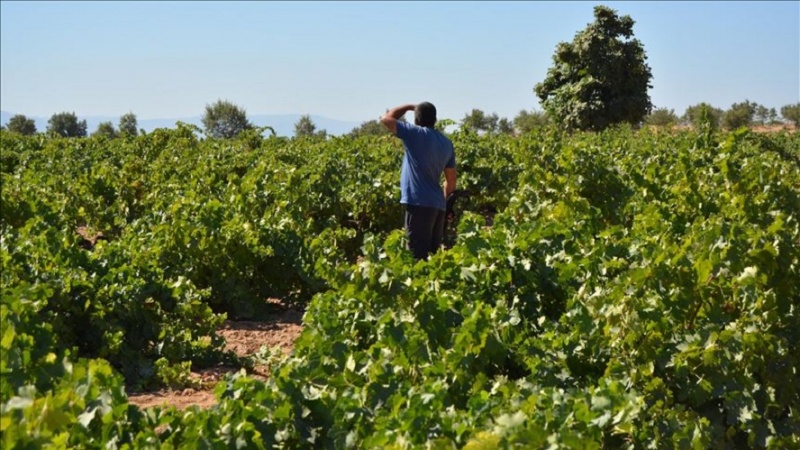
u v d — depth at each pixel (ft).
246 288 31.40
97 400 13.48
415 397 13.19
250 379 14.75
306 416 14.42
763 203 32.30
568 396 14.02
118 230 45.57
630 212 36.09
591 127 174.60
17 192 40.70
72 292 23.89
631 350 17.78
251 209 37.45
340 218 43.68
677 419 16.56
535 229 21.86
